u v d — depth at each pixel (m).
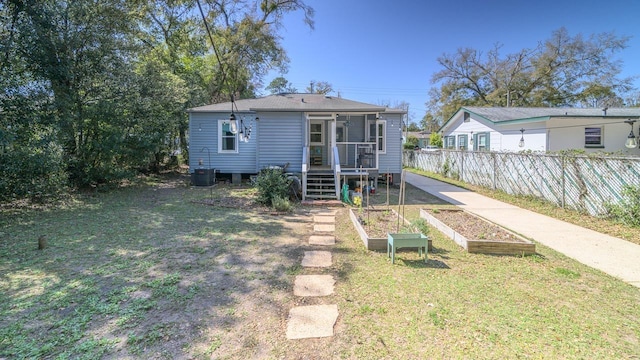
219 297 3.16
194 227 5.88
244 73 21.66
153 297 3.13
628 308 2.97
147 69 10.98
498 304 3.03
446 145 20.69
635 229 5.67
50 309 2.88
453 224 5.70
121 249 4.60
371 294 3.24
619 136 12.47
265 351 2.32
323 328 2.62
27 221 6.18
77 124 8.86
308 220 6.69
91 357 2.22
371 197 9.80
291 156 11.23
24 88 7.36
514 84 27.64
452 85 30.08
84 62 9.01
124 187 10.77
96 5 8.95
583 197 7.01
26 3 7.21
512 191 9.76
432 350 2.33
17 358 2.20
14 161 6.60
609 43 24.84
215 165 12.28
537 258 4.32
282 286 3.43
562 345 2.38
